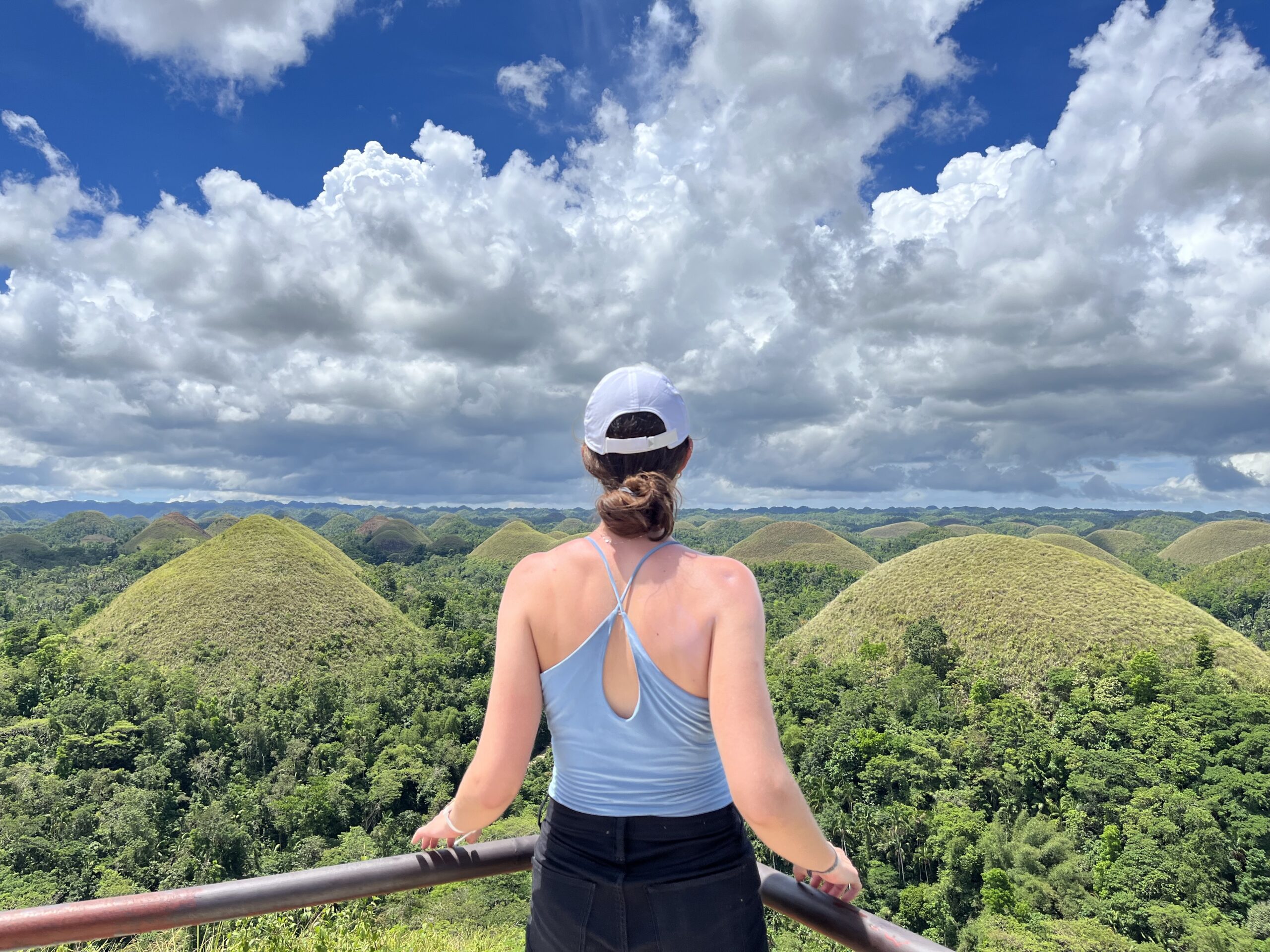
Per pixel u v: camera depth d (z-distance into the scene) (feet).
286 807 120.67
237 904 6.85
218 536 248.11
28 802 111.34
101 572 362.74
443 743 142.20
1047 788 120.06
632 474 5.56
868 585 217.77
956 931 95.09
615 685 5.09
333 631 211.41
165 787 125.08
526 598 5.42
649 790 4.98
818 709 150.92
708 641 4.95
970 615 184.03
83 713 140.67
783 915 6.79
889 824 109.60
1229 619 291.38
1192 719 126.11
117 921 6.66
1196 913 86.28
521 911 60.95
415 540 623.77
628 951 4.97
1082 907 91.35
